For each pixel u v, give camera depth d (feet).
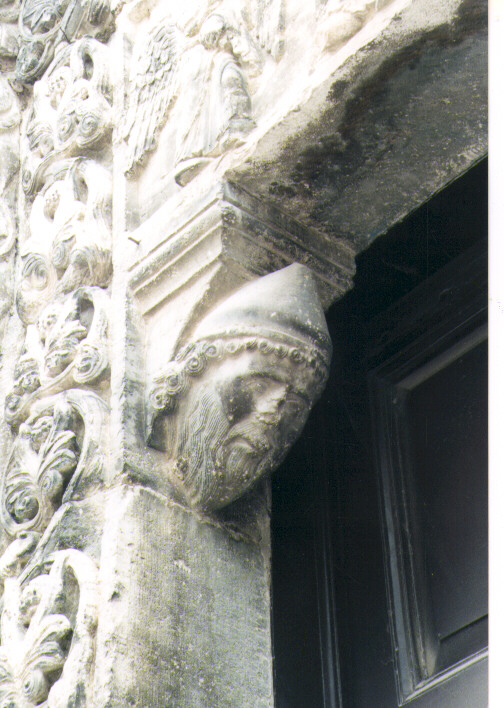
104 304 12.16
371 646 11.50
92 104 13.32
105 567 10.69
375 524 11.98
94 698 10.16
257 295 11.25
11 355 13.70
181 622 10.80
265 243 11.59
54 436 11.71
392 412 12.28
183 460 11.29
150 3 13.55
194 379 11.25
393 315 12.60
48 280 12.97
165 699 10.38
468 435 11.62
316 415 12.80
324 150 11.27
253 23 11.93
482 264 12.02
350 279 12.12
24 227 14.32
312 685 11.66
